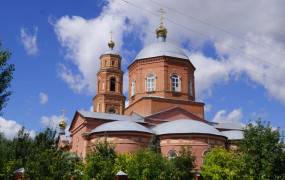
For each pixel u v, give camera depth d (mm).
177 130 44688
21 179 30859
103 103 63688
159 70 53656
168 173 34625
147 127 48969
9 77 22500
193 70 56469
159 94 52812
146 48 56375
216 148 39875
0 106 22250
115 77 65750
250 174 33688
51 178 28609
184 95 53500
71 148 53094
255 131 33750
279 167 32344
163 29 58000
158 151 42969
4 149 40531
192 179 35906
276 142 33094
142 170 34719
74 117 51719
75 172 33594
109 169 34250
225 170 36344
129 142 43719
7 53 22516
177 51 55281
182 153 37219
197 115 53031
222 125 55000
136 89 54406
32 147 39594
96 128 46500
